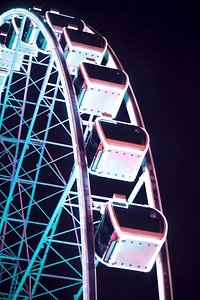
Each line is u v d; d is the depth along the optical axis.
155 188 12.08
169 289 10.58
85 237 9.83
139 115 14.03
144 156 12.50
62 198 12.02
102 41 14.90
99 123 11.66
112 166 11.79
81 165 10.88
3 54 18.97
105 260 10.38
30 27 17.28
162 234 10.22
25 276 14.52
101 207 10.89
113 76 13.01
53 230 16.03
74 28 16.42
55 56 14.02
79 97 13.10
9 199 16.91
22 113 17.95
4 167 18.03
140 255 10.36
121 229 9.94
